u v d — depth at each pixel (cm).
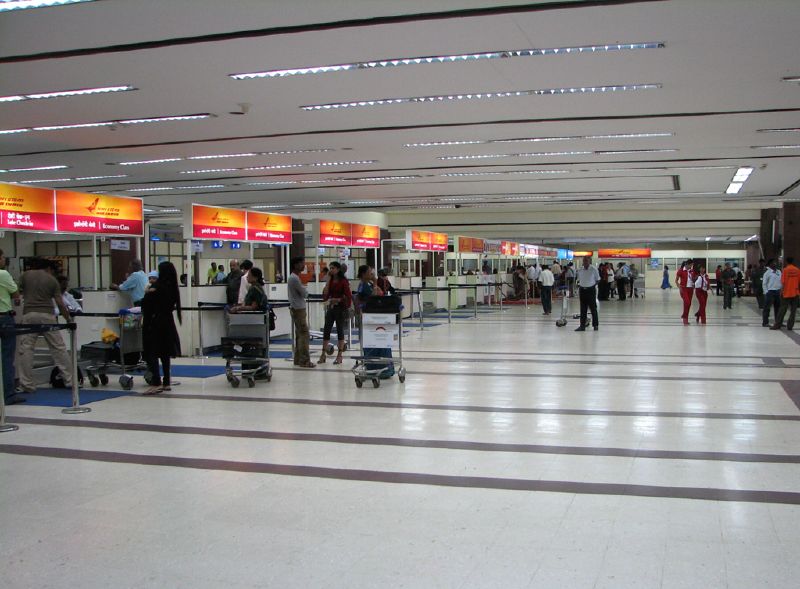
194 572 315
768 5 564
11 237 2050
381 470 473
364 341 845
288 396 765
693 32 631
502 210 2964
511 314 2153
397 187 1877
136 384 872
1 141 1153
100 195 1091
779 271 1562
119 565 323
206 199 2153
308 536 355
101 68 725
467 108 940
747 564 315
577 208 2898
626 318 1931
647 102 914
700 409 668
